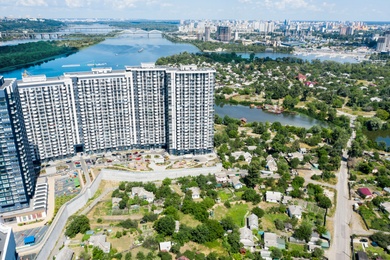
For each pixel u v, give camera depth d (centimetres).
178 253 17788
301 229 19238
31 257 17325
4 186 19625
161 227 19362
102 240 18650
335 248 18688
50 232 18662
